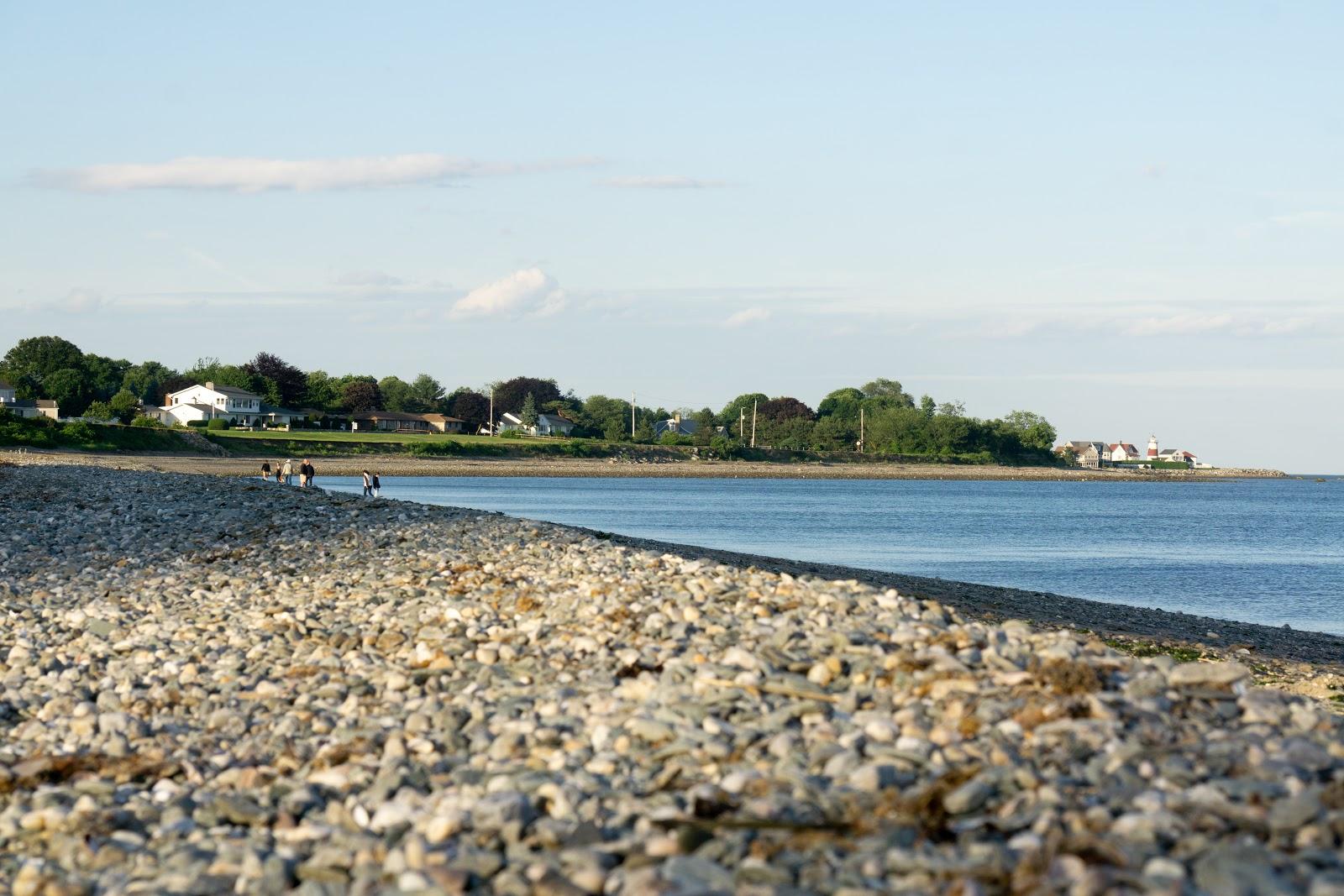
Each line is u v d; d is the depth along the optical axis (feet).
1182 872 20.99
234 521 90.12
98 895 26.13
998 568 158.71
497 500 313.32
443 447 512.63
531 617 49.39
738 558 115.65
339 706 39.70
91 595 64.18
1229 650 81.20
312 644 48.62
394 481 418.31
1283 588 141.59
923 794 25.61
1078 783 26.40
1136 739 28.66
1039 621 88.38
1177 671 33.76
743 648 38.65
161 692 42.52
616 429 623.77
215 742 36.91
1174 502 431.84
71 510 97.45
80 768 34.45
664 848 23.98
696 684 35.42
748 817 25.39
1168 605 125.18
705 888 21.79
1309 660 80.53
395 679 41.11
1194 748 28.22
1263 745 28.45
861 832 24.31
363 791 31.24
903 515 289.94
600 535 99.86
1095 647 37.70
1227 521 300.40
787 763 28.84
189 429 441.68
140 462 337.11
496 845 25.58
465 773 30.99
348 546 77.36
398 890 23.50
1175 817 23.50
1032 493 485.97
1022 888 20.80
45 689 44.68
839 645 38.06
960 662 35.32
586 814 26.89
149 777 33.91
